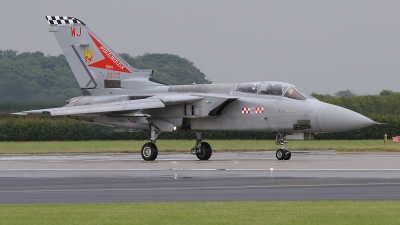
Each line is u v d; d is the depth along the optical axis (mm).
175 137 179875
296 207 43219
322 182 60219
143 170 76125
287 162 88812
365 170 73000
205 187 57000
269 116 96875
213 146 145000
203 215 40000
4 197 51250
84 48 111312
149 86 108125
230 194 51875
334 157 102062
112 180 64062
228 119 100188
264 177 65688
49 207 44250
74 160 100812
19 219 38938
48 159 104250
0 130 173250
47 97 158250
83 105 108625
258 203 45469
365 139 179875
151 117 103750
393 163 84625
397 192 52156
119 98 107062
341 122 92625
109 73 110188
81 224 37125
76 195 52281
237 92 100375
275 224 36625
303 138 96875
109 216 39906
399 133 179125
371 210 41562
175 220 38250
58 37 112562
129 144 157250
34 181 63656
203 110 99625
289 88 97312
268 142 163000
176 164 87062
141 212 41531
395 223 36625
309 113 94125
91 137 177625
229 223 37031
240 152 125938
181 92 105062
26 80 161125
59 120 176375
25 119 174500
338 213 40312
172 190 55000
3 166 84375
